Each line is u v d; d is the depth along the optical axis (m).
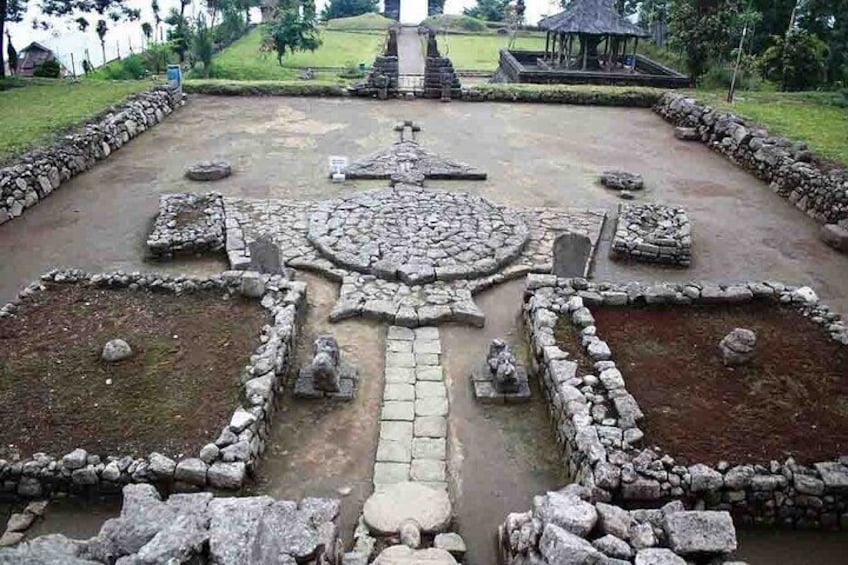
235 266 13.63
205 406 9.02
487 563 7.47
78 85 26.38
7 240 14.97
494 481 8.69
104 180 18.59
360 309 12.09
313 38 45.19
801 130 21.36
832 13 32.97
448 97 28.41
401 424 9.52
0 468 7.97
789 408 9.05
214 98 27.95
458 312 12.01
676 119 25.81
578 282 11.80
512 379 10.02
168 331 10.59
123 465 8.00
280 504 6.06
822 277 14.29
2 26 27.36
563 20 35.19
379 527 7.61
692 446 8.35
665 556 5.82
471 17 66.31
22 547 5.22
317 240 14.36
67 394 9.16
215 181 18.64
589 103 28.61
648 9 45.50
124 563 4.86
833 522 8.01
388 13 81.00
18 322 10.73
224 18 54.84
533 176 19.75
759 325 10.91
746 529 8.03
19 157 17.25
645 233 15.19
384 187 18.27
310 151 21.34
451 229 15.05
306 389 10.02
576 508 6.39
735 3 32.69
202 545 5.09
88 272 13.21
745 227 16.69
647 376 9.64
